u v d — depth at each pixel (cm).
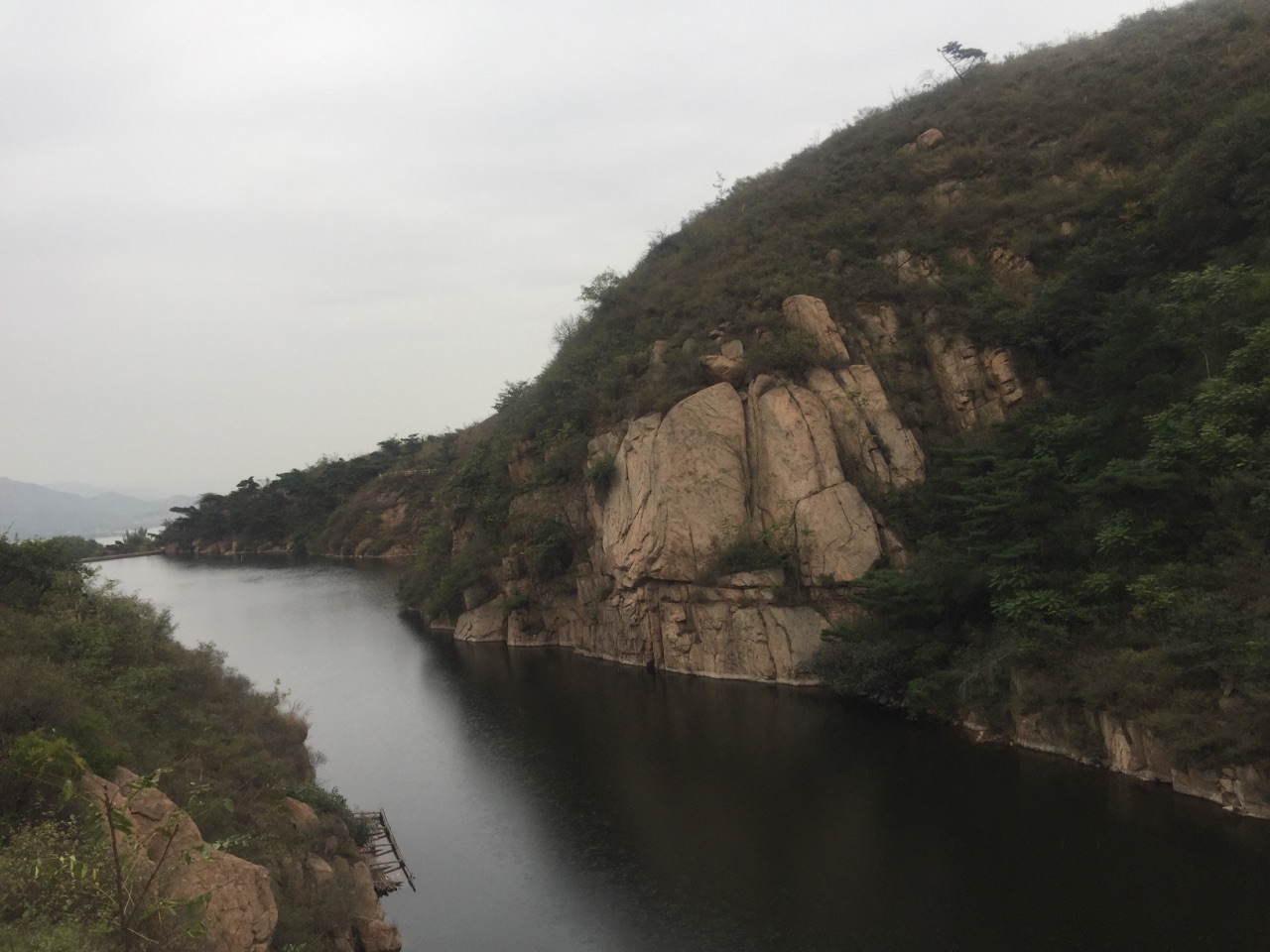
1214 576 2494
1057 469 3020
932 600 3234
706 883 2238
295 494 13175
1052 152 4734
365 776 3156
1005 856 2217
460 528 6162
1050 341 3897
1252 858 2059
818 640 3697
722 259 5134
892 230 4747
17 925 1110
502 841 2573
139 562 12738
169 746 2036
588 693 3972
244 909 1381
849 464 3941
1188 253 3594
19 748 1461
